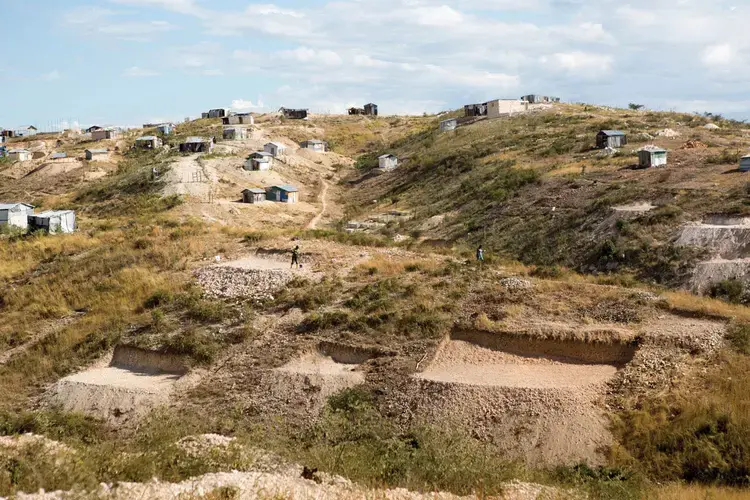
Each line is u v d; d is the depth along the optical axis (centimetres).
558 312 2947
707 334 2600
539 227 5331
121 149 11938
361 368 2773
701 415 2172
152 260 4050
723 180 5219
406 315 3047
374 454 1705
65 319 3503
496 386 2452
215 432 2352
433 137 10769
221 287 3597
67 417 2528
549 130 9125
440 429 2178
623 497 1695
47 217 5522
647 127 8488
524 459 2158
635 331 2684
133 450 1638
